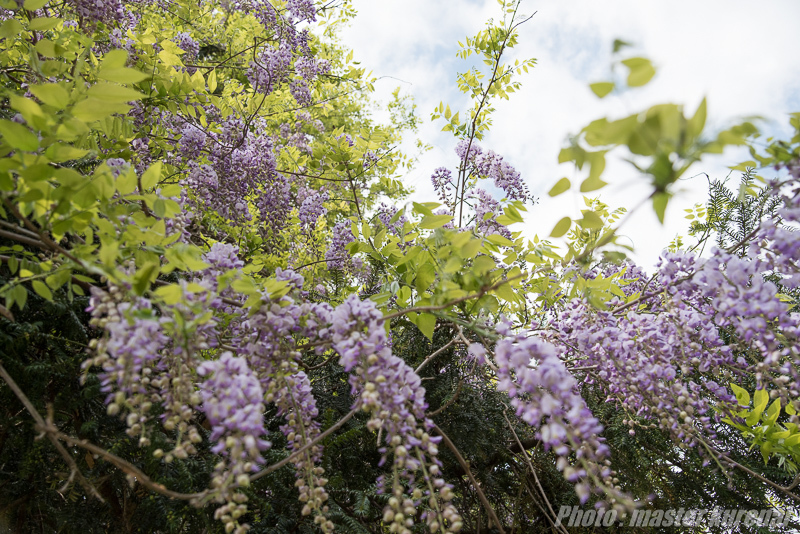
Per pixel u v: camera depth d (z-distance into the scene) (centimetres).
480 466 304
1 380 183
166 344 152
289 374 166
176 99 314
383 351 149
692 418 189
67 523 190
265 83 434
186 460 202
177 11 594
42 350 203
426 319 186
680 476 302
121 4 303
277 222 364
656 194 89
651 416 200
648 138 81
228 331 190
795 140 126
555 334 223
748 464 277
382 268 276
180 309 134
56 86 123
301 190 410
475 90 362
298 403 171
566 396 131
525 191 345
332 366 290
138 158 294
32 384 184
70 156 135
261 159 356
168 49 305
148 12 480
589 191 101
